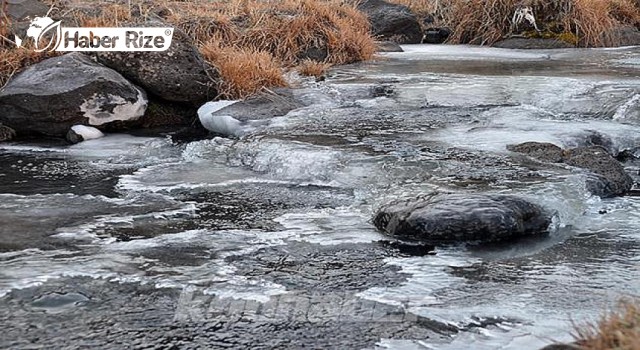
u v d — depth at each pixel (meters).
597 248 4.85
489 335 3.67
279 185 6.30
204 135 8.30
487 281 4.32
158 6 11.93
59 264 4.55
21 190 6.22
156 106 8.71
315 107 8.80
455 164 6.32
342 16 13.98
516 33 15.12
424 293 4.16
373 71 11.17
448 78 10.17
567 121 8.08
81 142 7.94
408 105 9.02
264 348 3.58
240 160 6.99
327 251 4.80
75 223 5.30
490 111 8.54
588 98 8.71
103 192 6.15
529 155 6.65
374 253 4.76
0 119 8.12
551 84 9.45
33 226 5.23
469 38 15.71
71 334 3.71
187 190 6.18
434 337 3.67
